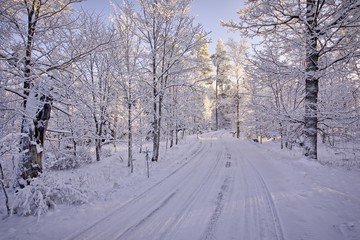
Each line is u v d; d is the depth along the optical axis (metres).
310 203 5.43
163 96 14.67
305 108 10.06
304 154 10.09
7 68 6.41
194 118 29.53
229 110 37.50
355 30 8.78
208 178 8.69
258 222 4.75
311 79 9.73
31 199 5.47
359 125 10.32
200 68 14.68
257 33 10.46
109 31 10.24
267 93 15.50
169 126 18.66
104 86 13.61
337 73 9.52
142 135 12.91
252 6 10.66
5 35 6.43
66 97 7.39
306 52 9.72
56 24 7.30
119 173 10.92
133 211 5.66
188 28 13.55
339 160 11.47
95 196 6.82
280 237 4.09
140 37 12.23
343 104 12.05
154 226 4.80
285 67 10.12
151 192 7.17
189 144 21.78
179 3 13.21
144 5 12.88
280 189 6.73
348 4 8.12
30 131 6.48
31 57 6.89
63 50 8.23
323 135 11.27
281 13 9.60
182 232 4.49
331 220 4.49
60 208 5.93
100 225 4.92
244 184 7.63
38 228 4.81
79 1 7.03
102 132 14.67
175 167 11.17
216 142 23.45
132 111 11.95
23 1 6.74
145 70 13.27
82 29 8.18
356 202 5.33
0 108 6.42
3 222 5.18
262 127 18.39
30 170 6.41
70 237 4.43
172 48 13.81
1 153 5.49
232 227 4.60
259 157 13.28
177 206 5.89
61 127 11.66
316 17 9.05
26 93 7.20
